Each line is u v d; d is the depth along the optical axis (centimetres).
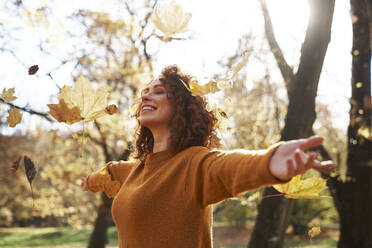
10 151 1382
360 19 538
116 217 140
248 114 979
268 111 988
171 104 149
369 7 288
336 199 612
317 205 1333
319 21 385
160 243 123
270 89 925
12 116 146
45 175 822
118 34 606
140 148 180
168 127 150
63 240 1806
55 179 831
